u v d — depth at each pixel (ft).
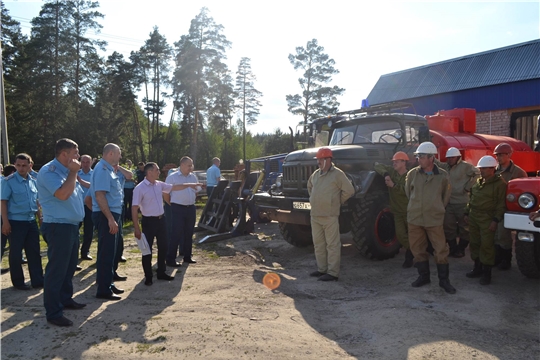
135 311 14.11
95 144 122.21
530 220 15.05
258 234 30.17
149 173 17.78
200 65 120.88
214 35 123.85
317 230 18.54
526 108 46.68
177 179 21.27
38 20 117.29
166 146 143.64
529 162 30.83
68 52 118.93
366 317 13.43
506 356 10.48
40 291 17.12
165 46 135.44
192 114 138.41
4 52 119.44
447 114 31.71
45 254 24.38
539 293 15.65
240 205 29.27
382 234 21.22
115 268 18.33
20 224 17.16
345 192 17.99
